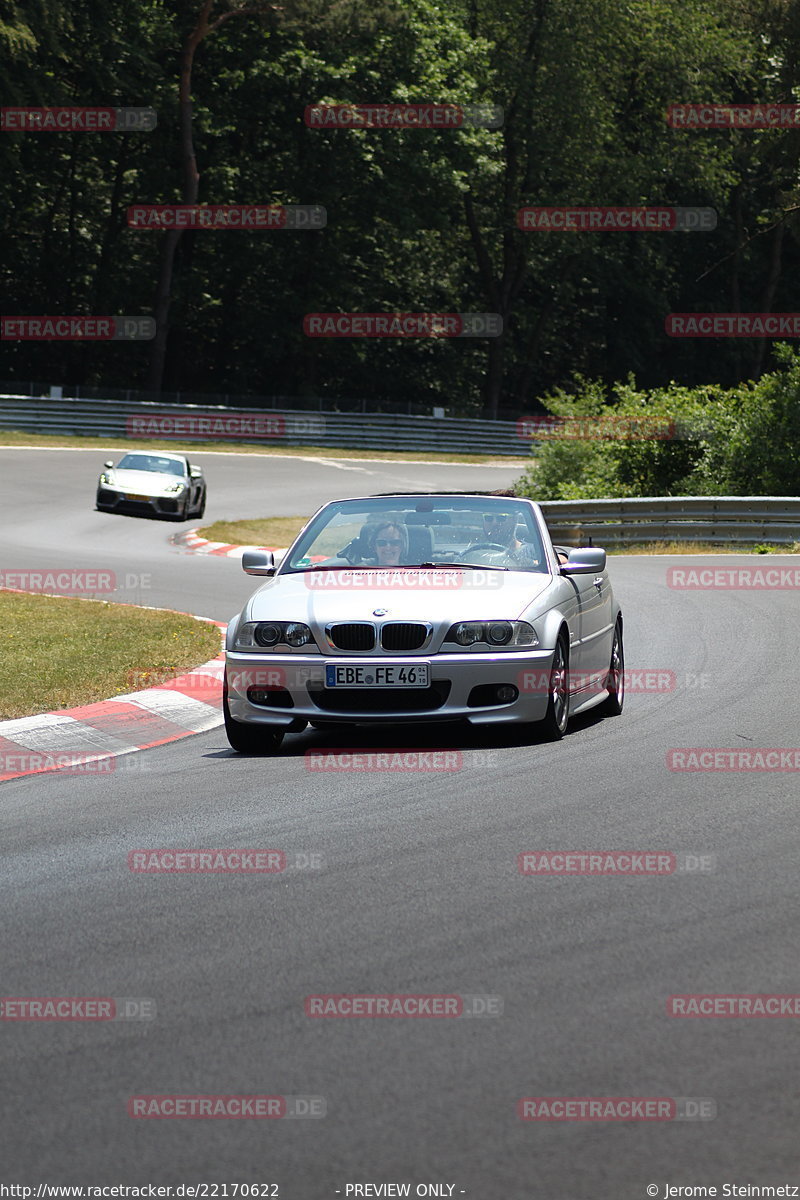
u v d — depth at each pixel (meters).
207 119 164.38
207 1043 12.06
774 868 17.38
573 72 183.25
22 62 144.25
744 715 28.95
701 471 97.25
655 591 52.81
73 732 28.22
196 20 164.88
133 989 13.46
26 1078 11.39
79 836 19.98
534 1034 12.12
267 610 26.83
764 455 94.56
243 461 138.38
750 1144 10.01
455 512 29.77
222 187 173.75
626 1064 11.45
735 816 20.22
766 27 106.25
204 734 29.72
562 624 26.97
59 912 16.14
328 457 149.12
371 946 14.63
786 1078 11.13
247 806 21.72
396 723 28.58
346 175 170.62
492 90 185.50
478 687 26.00
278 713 26.19
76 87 164.25
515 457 165.75
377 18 156.75
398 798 21.97
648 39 188.75
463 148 172.88
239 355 185.50
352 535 29.31
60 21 142.12
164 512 92.81
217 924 15.53
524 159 189.25
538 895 16.39
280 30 158.88
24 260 179.38
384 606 26.28
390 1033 12.20
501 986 13.35
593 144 187.50
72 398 143.62
